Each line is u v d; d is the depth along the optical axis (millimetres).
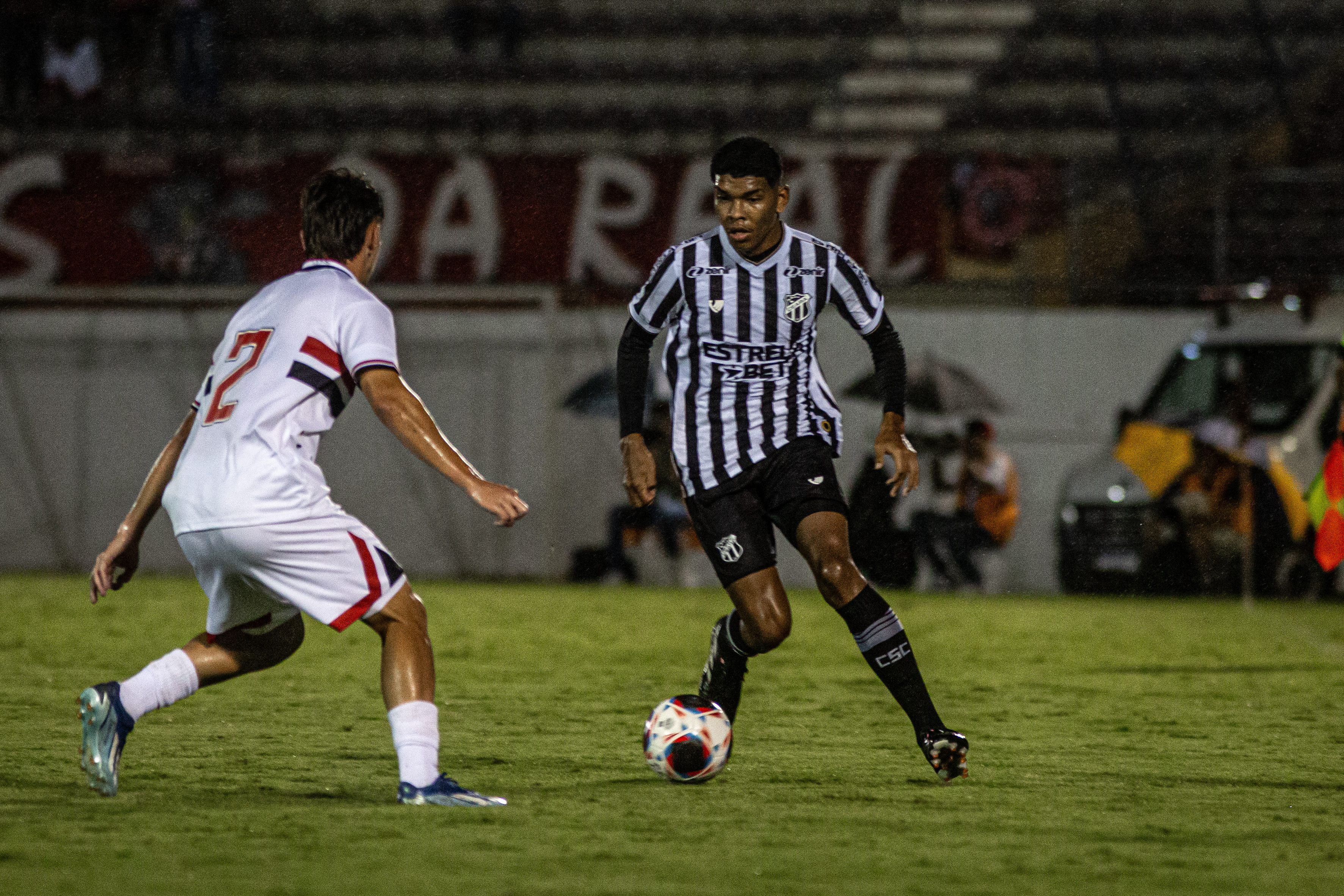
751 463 16219
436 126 67312
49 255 55031
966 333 52344
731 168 15812
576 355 53812
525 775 16188
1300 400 49188
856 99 70562
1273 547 48031
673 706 15711
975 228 55562
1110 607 45156
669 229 54781
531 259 54781
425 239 54656
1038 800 14938
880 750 18484
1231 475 48438
